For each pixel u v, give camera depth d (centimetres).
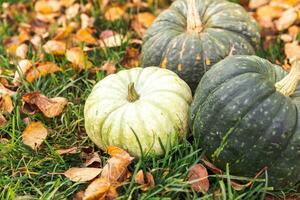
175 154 100
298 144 90
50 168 102
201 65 107
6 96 114
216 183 94
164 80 101
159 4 151
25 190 98
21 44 135
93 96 101
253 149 91
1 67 127
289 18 135
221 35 109
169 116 97
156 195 93
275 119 89
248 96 90
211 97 93
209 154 96
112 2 150
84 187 98
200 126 95
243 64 94
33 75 122
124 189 95
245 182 95
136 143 96
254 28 113
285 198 97
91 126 100
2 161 104
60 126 112
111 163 96
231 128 91
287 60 124
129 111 97
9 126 112
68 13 147
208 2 116
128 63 130
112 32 138
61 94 120
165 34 111
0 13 150
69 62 127
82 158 105
